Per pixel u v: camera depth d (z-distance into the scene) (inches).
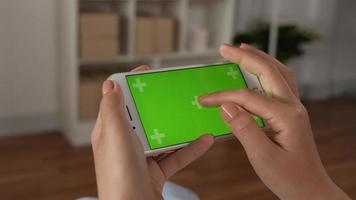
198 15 134.1
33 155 102.9
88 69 119.9
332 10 153.1
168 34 117.4
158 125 23.4
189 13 132.5
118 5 115.0
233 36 134.3
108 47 108.2
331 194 18.1
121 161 16.2
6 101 111.7
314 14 149.3
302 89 157.2
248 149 18.6
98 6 116.5
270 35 136.9
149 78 24.5
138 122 23.3
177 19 120.0
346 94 163.9
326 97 161.2
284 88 19.9
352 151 115.2
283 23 141.9
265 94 20.1
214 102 19.5
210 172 98.0
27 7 108.0
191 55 122.3
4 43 107.8
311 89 158.1
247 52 21.0
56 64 115.3
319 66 157.6
